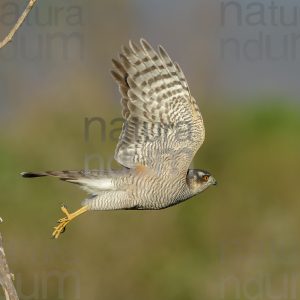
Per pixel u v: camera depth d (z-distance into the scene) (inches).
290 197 782.5
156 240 700.7
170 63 424.8
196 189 442.0
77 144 707.4
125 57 422.3
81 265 673.6
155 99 422.0
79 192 692.7
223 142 810.8
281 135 829.8
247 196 773.9
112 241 684.1
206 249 728.3
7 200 693.9
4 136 743.7
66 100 754.8
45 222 686.5
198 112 426.0
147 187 415.2
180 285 700.7
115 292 681.0
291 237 747.4
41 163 711.1
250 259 725.9
